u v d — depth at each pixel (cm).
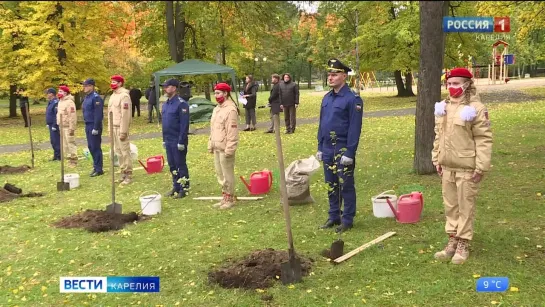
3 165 1230
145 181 965
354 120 562
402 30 2367
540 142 1069
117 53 2416
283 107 1545
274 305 407
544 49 4903
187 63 1812
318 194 775
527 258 466
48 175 1083
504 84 3850
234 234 604
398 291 416
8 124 2514
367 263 479
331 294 419
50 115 1267
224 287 451
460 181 460
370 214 648
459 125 450
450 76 456
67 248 586
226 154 716
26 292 464
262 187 804
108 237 623
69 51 2116
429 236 545
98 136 1032
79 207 786
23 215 750
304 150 1216
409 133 1397
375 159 1034
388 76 6391
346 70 573
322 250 523
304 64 7275
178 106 800
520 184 733
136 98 2489
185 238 600
